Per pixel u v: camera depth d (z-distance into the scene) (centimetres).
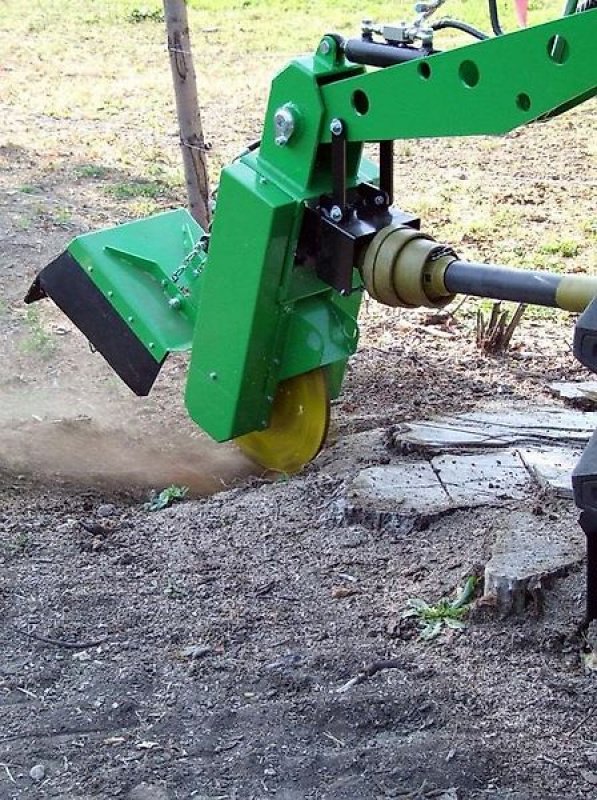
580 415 562
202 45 1353
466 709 428
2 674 446
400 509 496
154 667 447
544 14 1273
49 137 1020
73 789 410
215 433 510
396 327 681
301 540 498
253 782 409
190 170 729
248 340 494
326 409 511
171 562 493
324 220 478
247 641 455
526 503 496
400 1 1528
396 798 403
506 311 650
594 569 429
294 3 1541
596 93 435
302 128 477
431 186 895
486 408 574
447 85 446
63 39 1392
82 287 537
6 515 527
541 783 406
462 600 461
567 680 436
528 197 862
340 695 432
